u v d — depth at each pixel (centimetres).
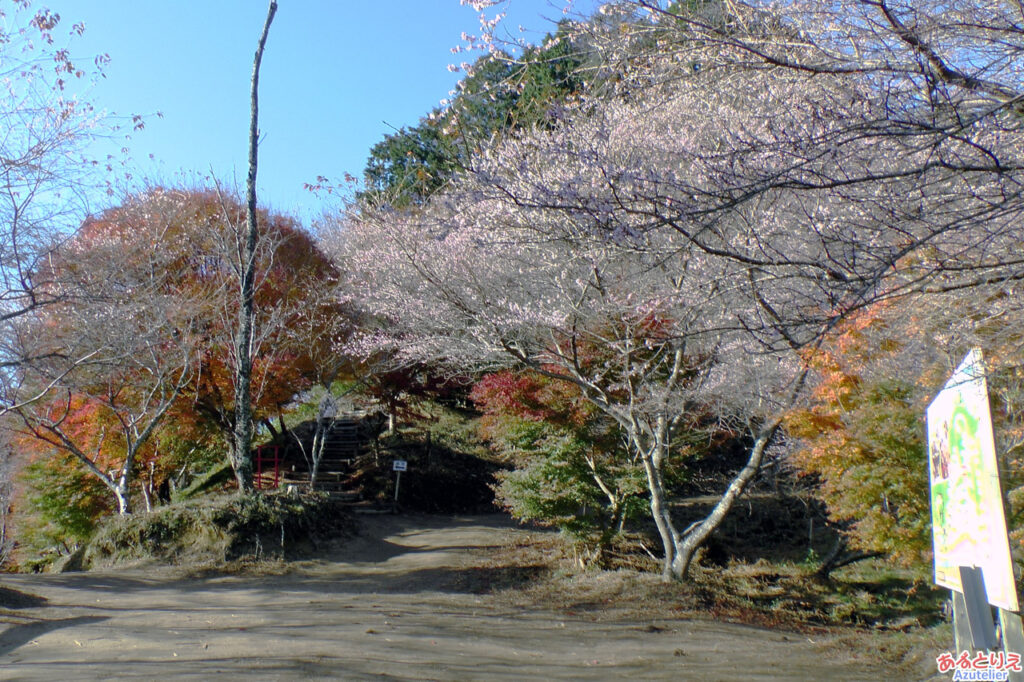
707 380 1252
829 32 688
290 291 2052
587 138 937
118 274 1529
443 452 2791
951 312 740
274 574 1541
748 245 767
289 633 958
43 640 902
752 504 2055
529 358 1346
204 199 2045
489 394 1669
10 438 1894
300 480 2570
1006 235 627
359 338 2070
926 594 1414
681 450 1534
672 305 1047
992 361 717
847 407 1109
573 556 1631
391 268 1507
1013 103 573
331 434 2945
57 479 2014
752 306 874
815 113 638
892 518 1149
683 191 616
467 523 2223
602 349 1320
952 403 541
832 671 873
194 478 2662
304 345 2078
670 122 1048
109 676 710
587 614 1229
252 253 1800
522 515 1598
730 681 806
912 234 607
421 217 1477
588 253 1036
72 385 1543
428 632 1009
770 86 812
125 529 1666
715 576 1540
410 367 2406
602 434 1569
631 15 761
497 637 1010
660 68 850
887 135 585
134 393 1897
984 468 480
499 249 1180
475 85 1127
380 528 2072
